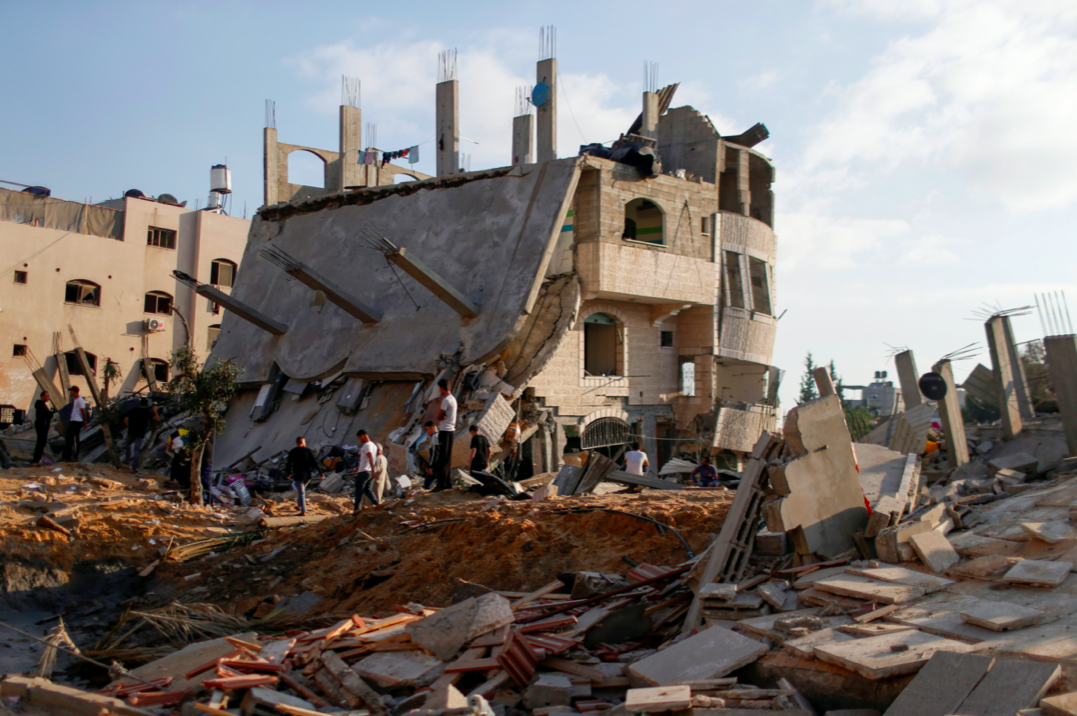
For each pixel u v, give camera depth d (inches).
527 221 1120.2
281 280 1371.8
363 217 1328.7
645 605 366.6
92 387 1483.8
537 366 1077.8
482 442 719.1
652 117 1371.8
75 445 906.7
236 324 1400.1
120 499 675.4
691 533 477.1
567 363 1253.1
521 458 1195.3
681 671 282.2
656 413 1389.0
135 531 593.6
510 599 420.2
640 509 518.0
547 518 528.7
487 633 314.2
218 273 1835.6
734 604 327.0
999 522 372.8
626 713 251.9
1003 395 735.1
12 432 1403.8
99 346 1647.4
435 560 501.0
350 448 1001.5
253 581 529.0
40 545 544.7
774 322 1512.1
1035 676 214.4
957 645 249.4
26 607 503.5
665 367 1405.0
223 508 746.8
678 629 348.2
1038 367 797.9
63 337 1593.3
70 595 526.6
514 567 479.8
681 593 378.0
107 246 1672.0
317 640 327.9
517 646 305.6
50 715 277.9
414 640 317.4
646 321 1373.0
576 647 327.6
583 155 1136.8
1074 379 634.2
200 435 749.3
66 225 1648.6
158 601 513.0
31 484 695.1
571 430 1274.6
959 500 449.7
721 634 298.5
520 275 1082.1
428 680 294.7
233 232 1852.9
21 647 419.5
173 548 579.2
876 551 361.4
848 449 390.6
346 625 341.4
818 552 367.9
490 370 1063.0
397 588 478.6
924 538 340.2
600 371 1416.1
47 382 1368.1
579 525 513.3
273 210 1473.9
